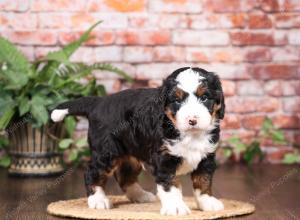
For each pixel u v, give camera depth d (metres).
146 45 3.01
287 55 3.04
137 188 2.15
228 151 2.96
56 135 2.68
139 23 3.00
